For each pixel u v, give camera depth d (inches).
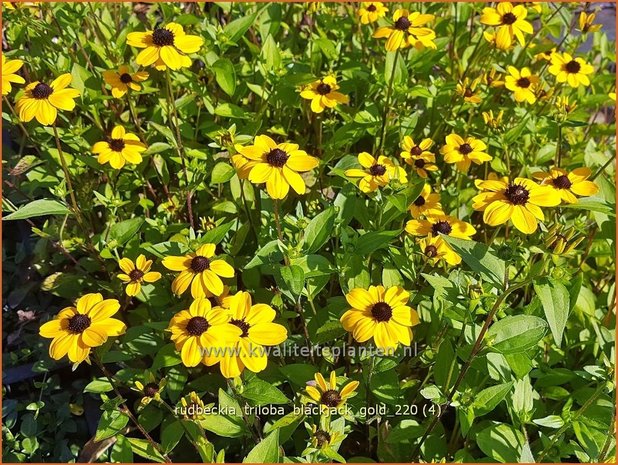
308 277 12.6
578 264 17.9
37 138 19.7
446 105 20.4
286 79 18.0
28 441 14.9
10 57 18.9
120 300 16.7
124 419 12.6
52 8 19.1
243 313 11.9
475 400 12.1
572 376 14.3
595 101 21.4
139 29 20.3
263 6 21.6
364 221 15.5
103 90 18.8
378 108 20.5
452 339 14.4
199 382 14.6
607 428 12.0
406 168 18.1
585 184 13.4
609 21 30.5
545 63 23.0
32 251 19.4
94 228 19.3
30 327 18.1
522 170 18.8
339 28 21.9
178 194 17.8
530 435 14.2
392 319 11.5
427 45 17.4
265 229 15.2
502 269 10.7
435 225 13.9
